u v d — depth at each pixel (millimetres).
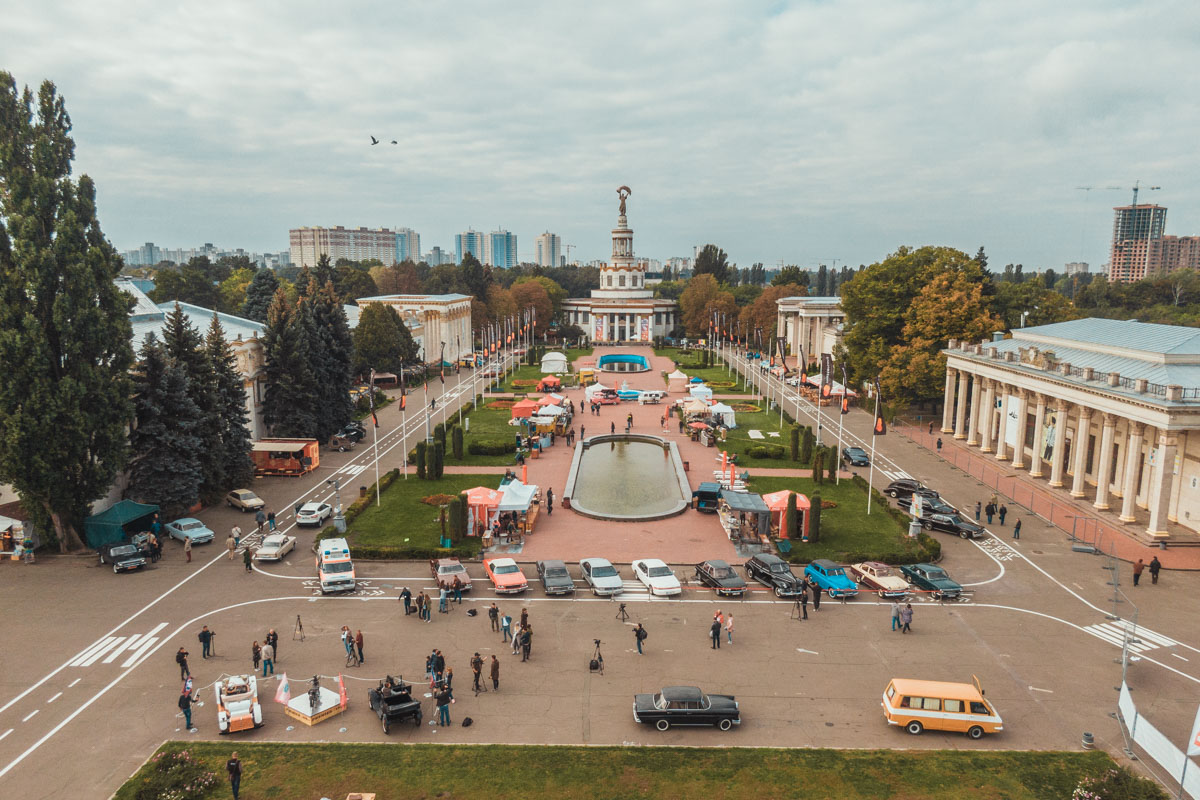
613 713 36469
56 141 56094
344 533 61125
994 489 75812
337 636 44094
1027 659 42125
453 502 58219
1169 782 31594
